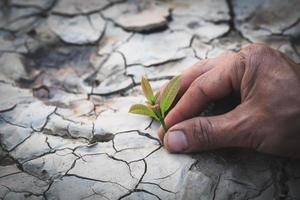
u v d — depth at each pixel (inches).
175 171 14.6
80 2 21.1
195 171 14.6
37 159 15.4
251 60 14.3
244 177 14.5
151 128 16.0
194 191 14.2
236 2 20.8
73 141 15.9
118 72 18.3
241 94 14.6
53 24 20.4
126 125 16.1
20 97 17.4
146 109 14.9
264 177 14.5
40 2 21.2
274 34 19.4
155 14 20.2
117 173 14.8
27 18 20.7
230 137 14.0
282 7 20.3
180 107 15.1
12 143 15.9
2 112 16.8
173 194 14.2
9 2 21.3
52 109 16.9
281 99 13.7
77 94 17.8
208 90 14.8
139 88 17.8
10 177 14.9
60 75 18.6
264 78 14.0
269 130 13.7
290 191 14.4
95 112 16.9
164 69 18.2
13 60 19.0
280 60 14.2
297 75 13.9
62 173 14.9
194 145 14.4
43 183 14.7
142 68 18.3
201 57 18.6
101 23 20.2
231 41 19.3
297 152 14.2
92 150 15.5
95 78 18.4
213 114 15.7
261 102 13.9
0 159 15.6
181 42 19.2
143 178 14.6
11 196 14.4
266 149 14.1
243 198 14.2
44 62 19.1
